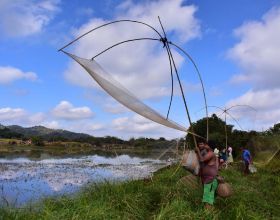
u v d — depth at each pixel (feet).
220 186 29.32
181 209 26.40
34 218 23.66
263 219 27.17
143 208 29.17
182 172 43.96
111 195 30.48
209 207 28.45
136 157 152.46
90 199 29.22
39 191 47.34
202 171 29.55
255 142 90.12
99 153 196.75
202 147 29.94
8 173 77.25
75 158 145.18
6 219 23.11
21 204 28.86
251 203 32.30
